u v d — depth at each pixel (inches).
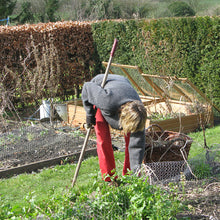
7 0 871.7
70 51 408.2
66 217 116.3
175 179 153.4
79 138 259.0
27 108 386.6
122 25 371.6
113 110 142.2
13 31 370.3
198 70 315.9
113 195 124.0
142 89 331.6
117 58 386.3
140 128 131.4
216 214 128.3
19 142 250.5
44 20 892.0
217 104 309.6
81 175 187.6
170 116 282.0
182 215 129.0
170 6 751.7
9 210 122.9
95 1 824.3
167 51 323.3
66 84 409.1
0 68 367.9
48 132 277.4
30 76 318.7
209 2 819.4
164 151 170.1
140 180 124.6
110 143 158.7
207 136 253.8
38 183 179.0
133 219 116.8
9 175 196.9
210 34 299.9
